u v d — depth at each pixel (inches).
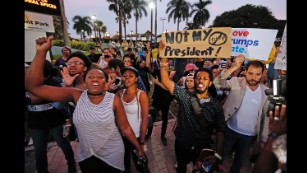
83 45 1025.5
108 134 73.7
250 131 98.3
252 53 139.0
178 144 91.0
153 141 164.2
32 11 131.6
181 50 97.7
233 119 102.0
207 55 95.1
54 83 104.0
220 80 110.6
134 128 99.6
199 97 86.3
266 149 50.3
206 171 72.5
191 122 85.3
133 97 100.4
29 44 137.9
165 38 99.7
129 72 97.9
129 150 104.2
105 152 74.8
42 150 103.3
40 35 145.6
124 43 762.8
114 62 128.7
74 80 104.9
